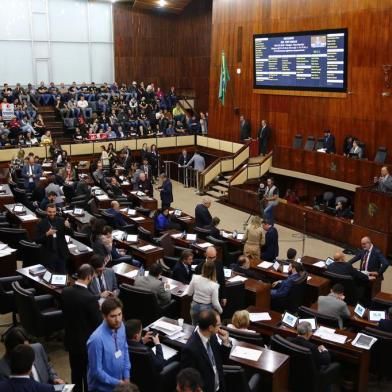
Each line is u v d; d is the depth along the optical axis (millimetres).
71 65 27172
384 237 13031
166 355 5703
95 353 4488
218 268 7594
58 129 23781
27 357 3943
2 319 8406
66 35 26750
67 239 9586
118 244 10211
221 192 19516
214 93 22906
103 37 27781
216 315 4656
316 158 17078
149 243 10234
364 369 6637
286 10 18656
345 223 14086
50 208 8531
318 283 9055
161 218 12461
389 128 15930
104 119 24078
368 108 16438
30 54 26000
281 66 18969
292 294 8555
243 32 20766
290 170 18078
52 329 6816
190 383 3559
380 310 8383
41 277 7672
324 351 6145
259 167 18703
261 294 8391
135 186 17000
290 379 5918
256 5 19938
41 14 25922
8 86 24953
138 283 7312
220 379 4754
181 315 7629
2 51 25359
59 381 4879
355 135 16938
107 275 6922
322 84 17656
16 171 17312
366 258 10172
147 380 5234
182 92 29719
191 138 24203
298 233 15156
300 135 18859
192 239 11016
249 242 10891
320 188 17922
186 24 28734
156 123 24906
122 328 4742
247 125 20984
